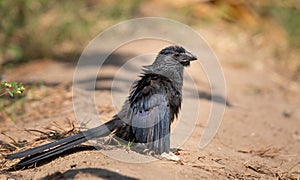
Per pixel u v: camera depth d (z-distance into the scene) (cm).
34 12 2667
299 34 3017
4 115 1600
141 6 3061
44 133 1330
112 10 2872
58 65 2350
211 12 3039
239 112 1822
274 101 2155
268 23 3072
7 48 2406
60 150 1112
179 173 1068
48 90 1855
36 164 1125
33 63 2445
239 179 1148
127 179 985
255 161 1328
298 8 3122
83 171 1017
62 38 2672
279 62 2762
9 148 1262
